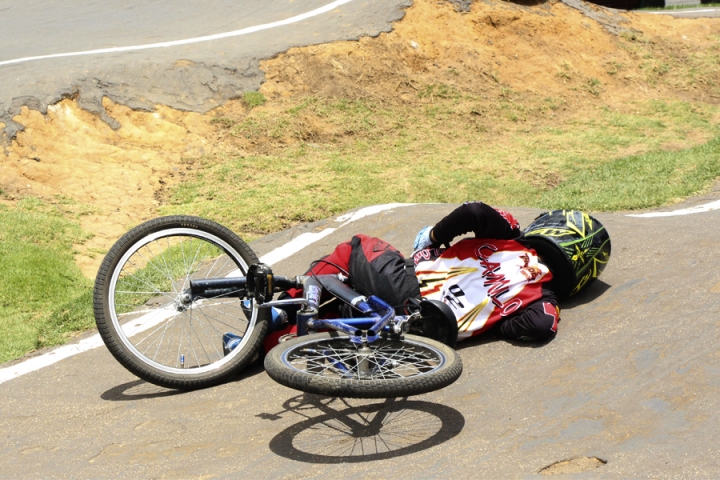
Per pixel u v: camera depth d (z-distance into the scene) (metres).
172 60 11.88
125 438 3.64
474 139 11.94
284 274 6.30
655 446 3.11
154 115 10.73
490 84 13.87
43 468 3.38
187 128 10.76
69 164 9.45
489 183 9.72
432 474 3.07
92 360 4.95
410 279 4.18
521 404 3.66
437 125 12.23
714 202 7.93
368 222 7.21
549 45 15.29
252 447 3.42
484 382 3.96
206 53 12.52
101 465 3.36
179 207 8.85
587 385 3.76
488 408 3.65
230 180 9.61
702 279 4.84
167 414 3.89
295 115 11.46
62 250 7.64
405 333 3.81
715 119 13.79
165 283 6.16
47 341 5.55
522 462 3.10
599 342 4.25
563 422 3.41
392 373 3.58
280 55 12.66
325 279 4.01
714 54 16.66
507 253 4.60
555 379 3.88
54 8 17.22
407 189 9.33
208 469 3.25
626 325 4.42
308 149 10.78
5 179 8.83
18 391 4.46
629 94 14.79
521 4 16.14
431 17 14.81
